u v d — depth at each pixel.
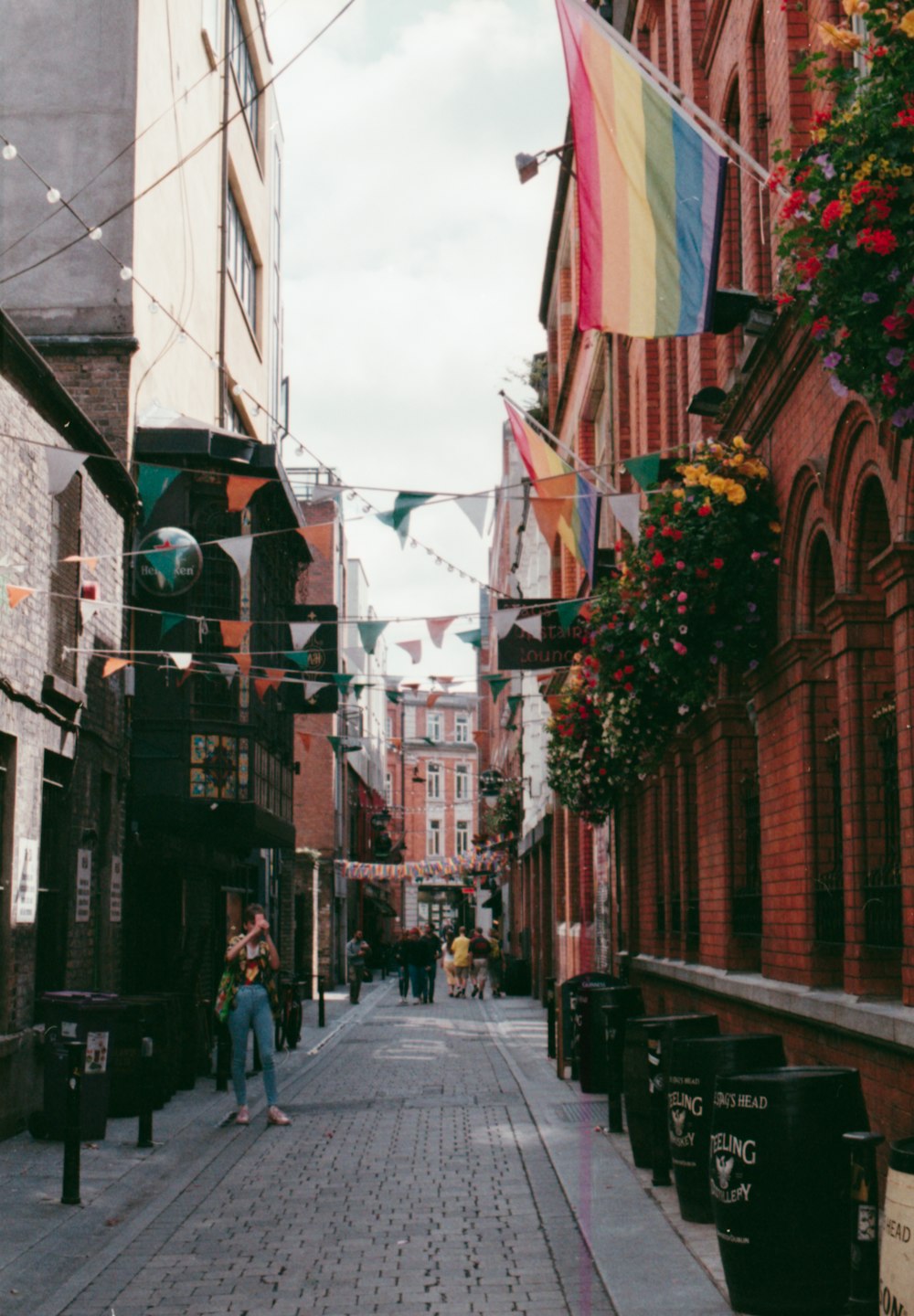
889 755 8.26
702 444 11.33
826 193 5.69
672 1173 9.12
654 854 17.41
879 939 8.21
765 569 10.51
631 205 8.38
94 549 15.64
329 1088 15.63
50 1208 8.88
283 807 23.72
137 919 18.56
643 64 8.41
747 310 9.31
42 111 18.53
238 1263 7.62
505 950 53.59
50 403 13.48
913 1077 7.26
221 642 18.70
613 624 12.95
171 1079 14.43
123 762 17.27
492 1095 14.82
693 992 14.25
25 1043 12.39
